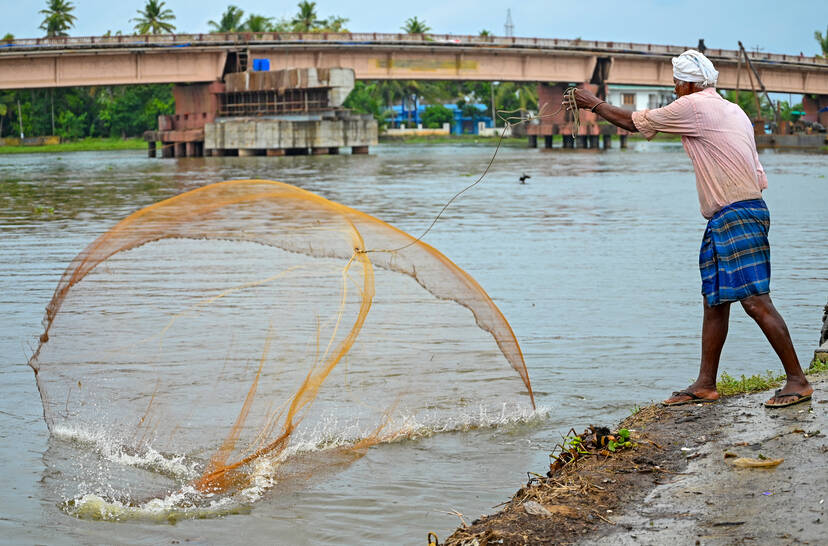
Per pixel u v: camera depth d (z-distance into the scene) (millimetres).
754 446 4645
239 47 61250
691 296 10852
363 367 6387
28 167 49531
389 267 5824
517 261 13945
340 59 63062
